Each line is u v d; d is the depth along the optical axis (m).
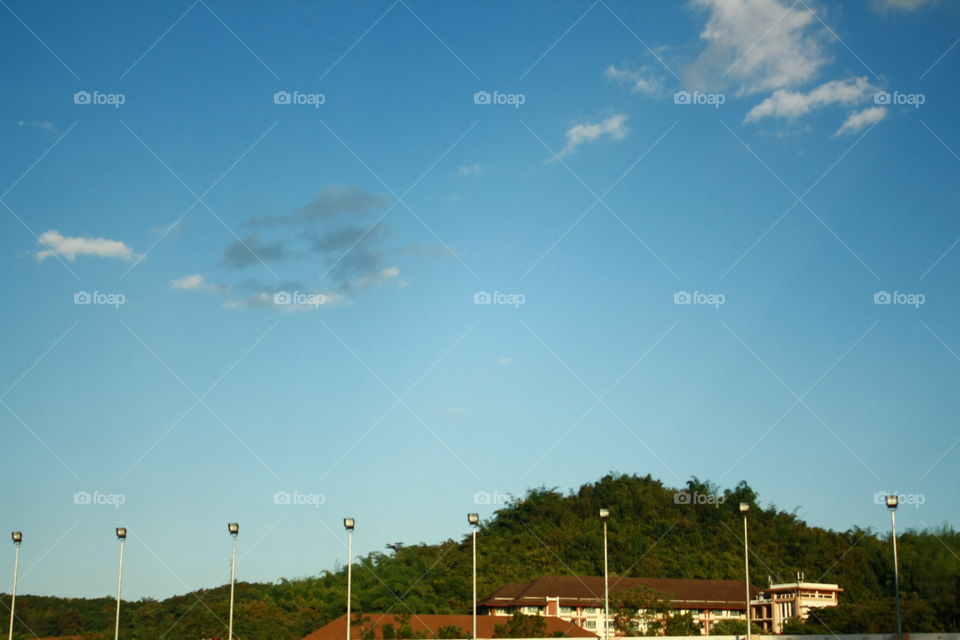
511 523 149.62
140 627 99.31
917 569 114.31
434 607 105.56
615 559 130.75
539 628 76.06
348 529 60.97
